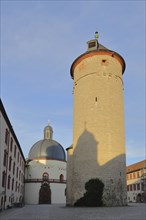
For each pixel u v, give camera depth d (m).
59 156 69.75
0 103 27.56
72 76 40.78
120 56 36.38
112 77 34.94
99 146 32.16
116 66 35.97
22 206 41.84
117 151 32.47
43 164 67.50
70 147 36.22
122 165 32.50
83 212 23.09
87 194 30.84
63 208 30.91
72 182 33.81
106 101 33.69
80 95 35.56
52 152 69.31
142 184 65.31
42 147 69.62
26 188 65.69
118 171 31.84
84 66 36.16
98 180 31.02
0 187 30.55
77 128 34.88
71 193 33.72
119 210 24.80
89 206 30.30
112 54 35.81
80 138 33.84
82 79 35.94
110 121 33.09
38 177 66.50
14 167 43.72
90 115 33.59
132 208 27.61
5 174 34.03
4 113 30.80
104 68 34.94
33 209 32.75
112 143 32.41
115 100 34.28
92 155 32.12
